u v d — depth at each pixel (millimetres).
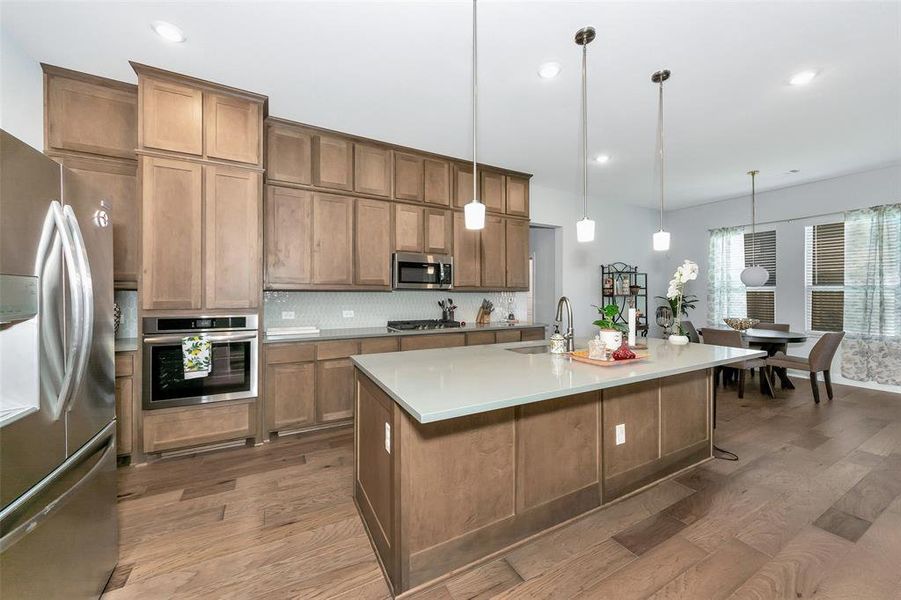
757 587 1555
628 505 2154
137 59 2412
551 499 1930
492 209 4492
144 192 2539
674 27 2090
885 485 2350
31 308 1156
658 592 1538
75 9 1958
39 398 1181
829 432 3223
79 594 1359
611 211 6000
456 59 2400
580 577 1622
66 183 1331
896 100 2879
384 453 1680
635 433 2281
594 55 2348
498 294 5035
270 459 2729
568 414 1991
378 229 3736
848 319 4715
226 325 2785
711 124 3291
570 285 5574
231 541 1839
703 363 2062
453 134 3553
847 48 2264
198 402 2707
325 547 1804
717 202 5973
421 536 1570
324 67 2492
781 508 2111
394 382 1635
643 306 6418
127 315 2975
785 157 4070
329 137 3482
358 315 4078
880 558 1711
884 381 4438
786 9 1948
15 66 2242
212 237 2734
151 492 2275
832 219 4828
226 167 2777
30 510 1131
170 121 2607
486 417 1731
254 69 2520
